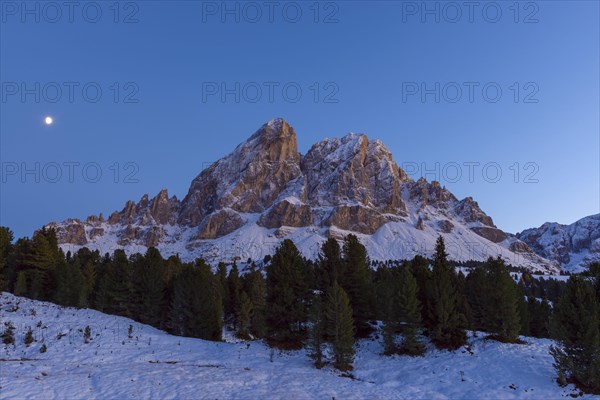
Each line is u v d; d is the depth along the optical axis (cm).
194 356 3925
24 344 3825
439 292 4216
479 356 3722
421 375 3456
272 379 3091
